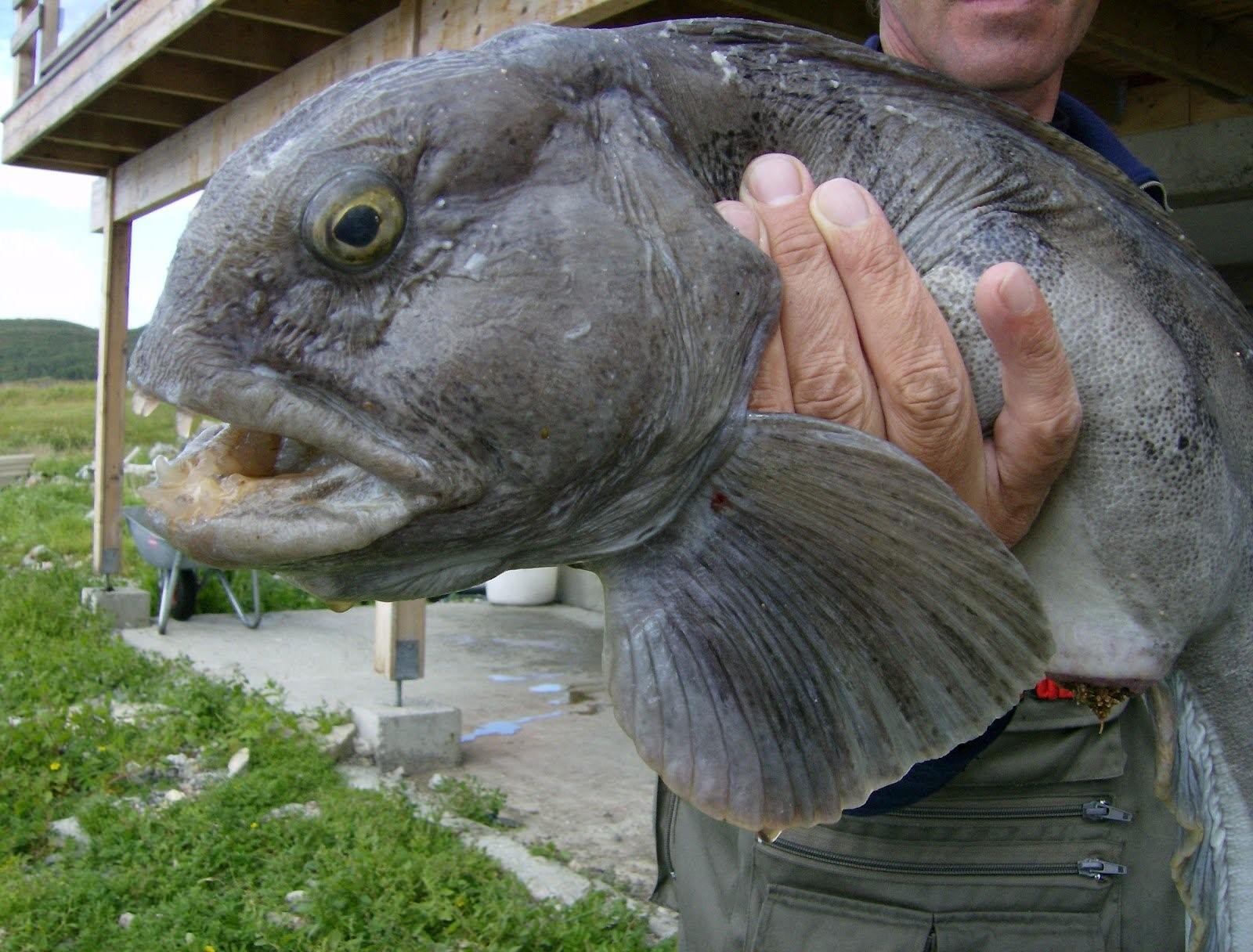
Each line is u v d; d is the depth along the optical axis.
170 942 1.03
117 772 1.46
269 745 1.52
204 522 0.37
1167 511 0.43
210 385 0.36
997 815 0.57
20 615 2.35
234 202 0.37
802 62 0.45
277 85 1.71
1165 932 0.57
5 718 1.62
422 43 1.31
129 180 2.38
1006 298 0.38
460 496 0.37
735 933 0.61
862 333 0.40
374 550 0.38
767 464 0.40
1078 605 0.45
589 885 1.17
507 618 2.77
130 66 1.70
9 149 2.37
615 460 0.38
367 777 1.50
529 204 0.37
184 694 1.76
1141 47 1.35
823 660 0.40
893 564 0.40
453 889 1.14
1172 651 0.45
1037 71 0.50
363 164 0.36
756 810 0.40
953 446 0.41
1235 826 0.51
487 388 0.36
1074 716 0.56
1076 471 0.43
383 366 0.36
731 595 0.41
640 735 0.41
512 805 1.45
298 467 0.39
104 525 2.53
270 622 2.57
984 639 0.40
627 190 0.39
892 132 0.44
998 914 0.57
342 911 1.09
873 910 0.58
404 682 2.06
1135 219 0.48
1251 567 0.47
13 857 1.22
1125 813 0.57
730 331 0.39
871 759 0.41
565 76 0.39
